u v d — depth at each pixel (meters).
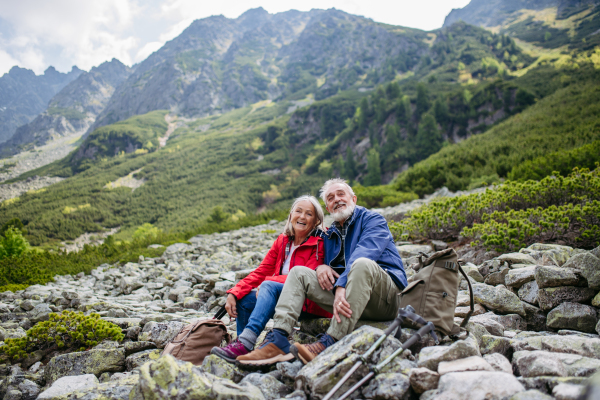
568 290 3.04
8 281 9.41
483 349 2.51
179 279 7.80
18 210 152.75
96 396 2.29
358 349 2.20
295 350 2.40
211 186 156.62
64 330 3.94
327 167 135.25
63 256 13.64
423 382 1.95
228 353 2.59
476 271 4.44
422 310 2.52
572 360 2.03
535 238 5.33
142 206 154.88
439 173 25.62
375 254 2.70
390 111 125.94
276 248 3.32
